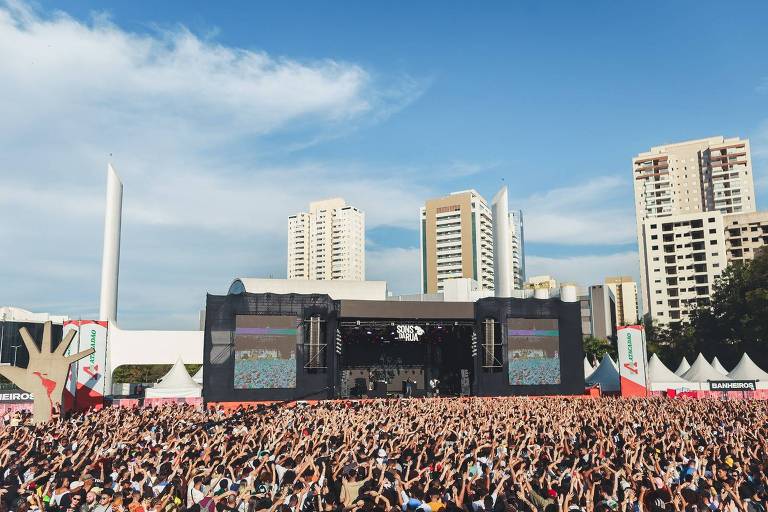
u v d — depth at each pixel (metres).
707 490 12.81
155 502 11.97
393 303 55.69
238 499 11.95
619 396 56.59
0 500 12.05
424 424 26.83
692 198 196.62
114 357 76.88
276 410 38.53
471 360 61.50
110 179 76.50
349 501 13.69
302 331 52.59
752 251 153.88
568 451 19.20
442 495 12.31
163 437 22.03
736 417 30.78
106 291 75.31
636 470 15.09
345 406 40.66
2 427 26.56
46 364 39.69
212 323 51.06
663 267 153.62
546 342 57.78
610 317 155.38
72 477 14.10
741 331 91.56
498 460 16.38
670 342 114.38
